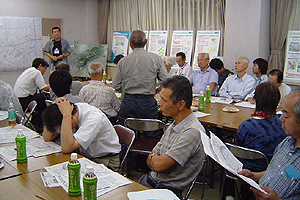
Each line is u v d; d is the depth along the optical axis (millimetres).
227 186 2457
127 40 7836
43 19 7754
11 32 7211
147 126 3045
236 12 5324
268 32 5309
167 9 6879
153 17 7180
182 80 1898
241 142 2328
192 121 1913
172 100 1872
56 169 1808
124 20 7918
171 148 1855
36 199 1475
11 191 1553
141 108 3451
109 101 3559
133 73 3418
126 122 3104
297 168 1565
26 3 7480
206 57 4625
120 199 1489
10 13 7270
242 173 1757
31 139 2375
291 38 4891
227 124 2871
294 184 1547
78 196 1501
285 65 4965
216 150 1655
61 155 2039
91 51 8023
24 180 1677
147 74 3418
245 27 5246
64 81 3043
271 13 5223
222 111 3441
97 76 3543
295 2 4957
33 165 1874
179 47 6605
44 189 1572
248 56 5270
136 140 3355
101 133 2213
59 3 8047
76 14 8422
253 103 3854
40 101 4918
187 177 1886
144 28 7445
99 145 2234
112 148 2299
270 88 2229
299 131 1474
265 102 2240
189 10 6488
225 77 5086
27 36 7480
